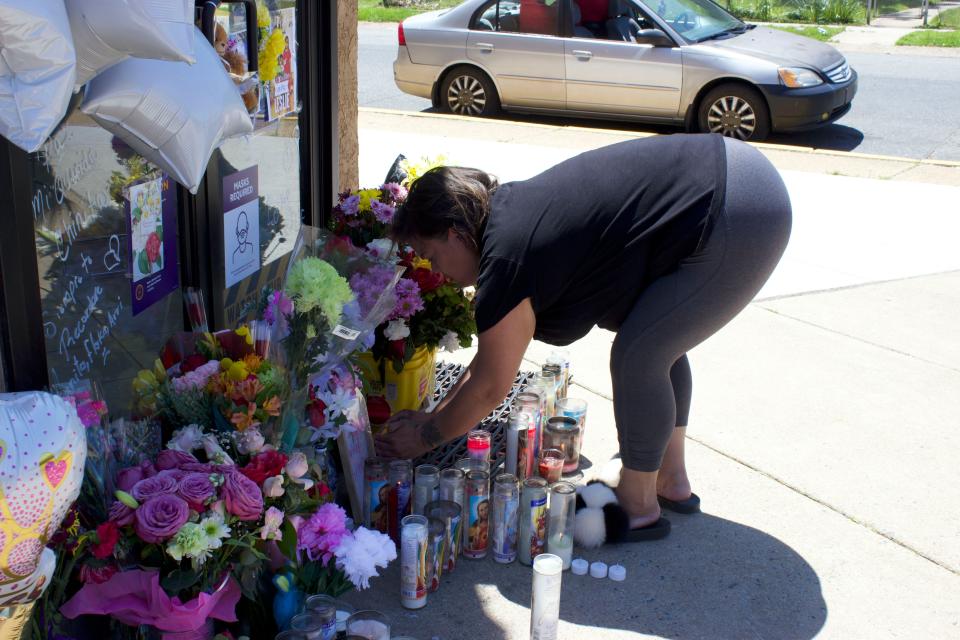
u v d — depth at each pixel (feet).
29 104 5.12
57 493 5.51
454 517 8.92
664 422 9.25
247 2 9.38
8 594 5.53
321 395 8.66
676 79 30.53
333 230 11.19
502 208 8.30
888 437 12.19
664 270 8.63
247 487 6.68
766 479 11.10
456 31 32.99
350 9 13.76
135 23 5.49
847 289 17.54
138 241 9.00
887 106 36.42
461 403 8.86
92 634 7.21
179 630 6.61
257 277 11.77
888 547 9.87
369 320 8.99
